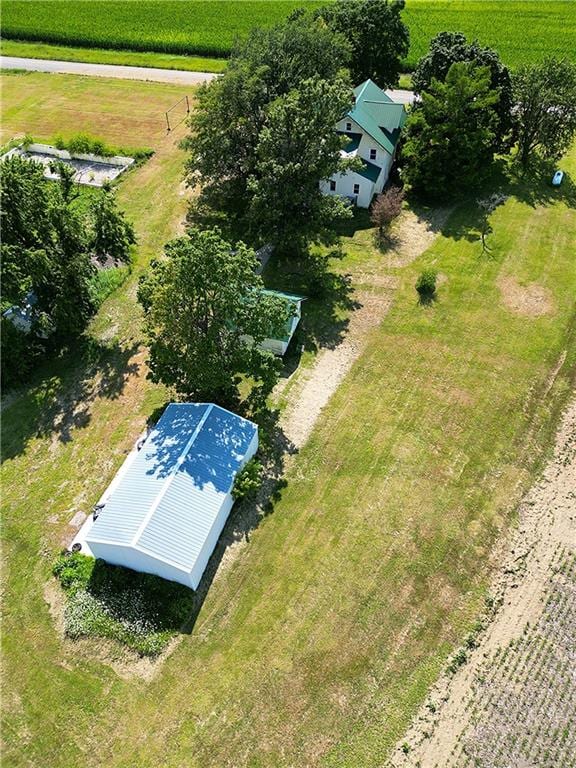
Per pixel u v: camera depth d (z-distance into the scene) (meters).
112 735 22.03
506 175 51.97
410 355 35.94
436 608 25.17
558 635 24.38
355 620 24.77
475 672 23.38
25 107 64.38
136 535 24.47
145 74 70.44
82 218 36.81
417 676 23.25
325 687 22.97
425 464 30.36
